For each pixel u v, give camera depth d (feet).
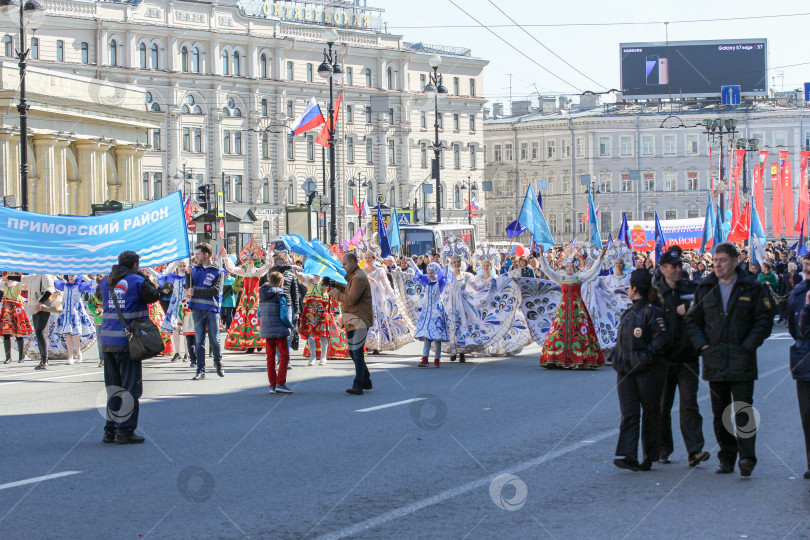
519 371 57.82
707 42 269.64
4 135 170.60
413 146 300.40
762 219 160.66
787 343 75.87
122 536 23.57
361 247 88.38
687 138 312.09
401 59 295.69
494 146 337.72
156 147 251.39
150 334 34.55
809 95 194.18
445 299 63.98
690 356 31.17
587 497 27.45
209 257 55.21
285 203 273.54
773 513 25.75
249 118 266.57
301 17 280.10
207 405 44.19
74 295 65.92
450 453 33.17
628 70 271.69
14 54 230.07
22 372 60.08
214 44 258.78
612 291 64.23
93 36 240.32
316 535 23.66
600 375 55.52
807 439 29.27
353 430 37.47
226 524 24.58
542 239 84.64
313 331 62.64
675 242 138.21
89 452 33.42
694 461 31.14
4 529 24.11
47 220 51.93
